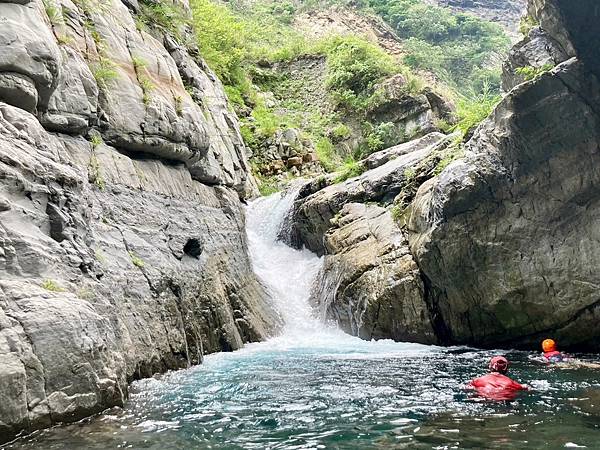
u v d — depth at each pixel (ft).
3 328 15.60
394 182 47.29
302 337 42.24
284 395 21.86
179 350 28.55
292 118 92.43
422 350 36.09
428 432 16.46
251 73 99.25
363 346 38.04
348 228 47.24
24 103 23.31
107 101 30.96
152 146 33.58
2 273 17.29
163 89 36.58
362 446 15.24
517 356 32.73
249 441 15.75
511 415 18.29
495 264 35.06
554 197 32.60
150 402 20.44
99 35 32.81
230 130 58.29
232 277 39.47
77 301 18.88
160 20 45.29
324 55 102.06
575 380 24.41
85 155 27.94
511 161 32.94
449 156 41.39
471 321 37.73
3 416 14.71
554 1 28.17
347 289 43.50
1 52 22.35
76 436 15.69
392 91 88.12
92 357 18.11
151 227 31.22
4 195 18.69
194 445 15.34
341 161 85.87
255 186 67.00
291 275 51.44
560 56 33.22
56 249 19.99
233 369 28.17
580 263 32.45
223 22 89.51
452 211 35.50
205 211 39.24
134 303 26.25
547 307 33.91
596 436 15.78
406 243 41.78
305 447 15.20
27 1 24.31
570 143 30.99
